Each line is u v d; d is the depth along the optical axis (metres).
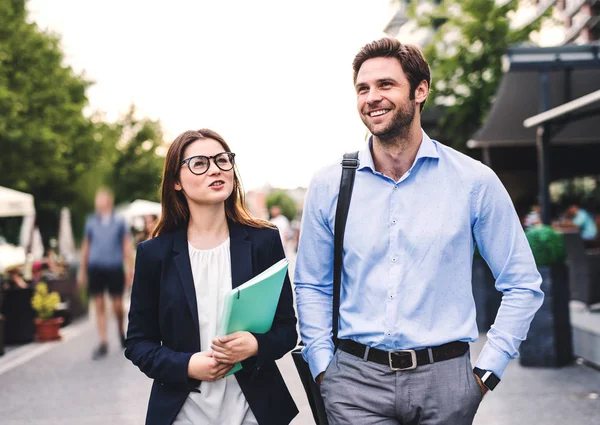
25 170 23.83
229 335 2.51
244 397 2.67
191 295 2.65
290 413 2.73
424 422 2.60
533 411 5.64
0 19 23.27
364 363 2.65
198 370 2.54
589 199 18.25
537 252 7.28
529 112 13.04
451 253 2.63
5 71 23.28
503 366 2.66
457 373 2.58
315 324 2.80
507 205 2.68
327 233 2.81
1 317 9.57
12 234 24.89
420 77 2.69
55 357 9.12
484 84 19.23
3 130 22.41
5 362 8.95
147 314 2.72
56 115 25.16
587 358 7.29
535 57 9.82
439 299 2.61
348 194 2.73
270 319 2.62
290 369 7.75
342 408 2.68
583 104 7.82
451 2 19.48
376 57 2.68
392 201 2.67
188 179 2.69
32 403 6.58
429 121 20.31
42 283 10.74
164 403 2.64
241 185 2.82
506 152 18.86
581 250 9.29
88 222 9.15
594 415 5.48
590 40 19.27
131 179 38.78
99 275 9.04
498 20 19.16
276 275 2.51
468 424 2.62
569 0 19.20
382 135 2.68
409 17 19.67
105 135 33.59
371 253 2.66
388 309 2.61
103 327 9.03
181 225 2.80
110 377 7.64
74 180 27.81
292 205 89.06
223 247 2.74
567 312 7.36
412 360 2.57
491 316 9.27
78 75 28.62
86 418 5.97
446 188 2.66
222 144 2.75
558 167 18.09
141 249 2.72
